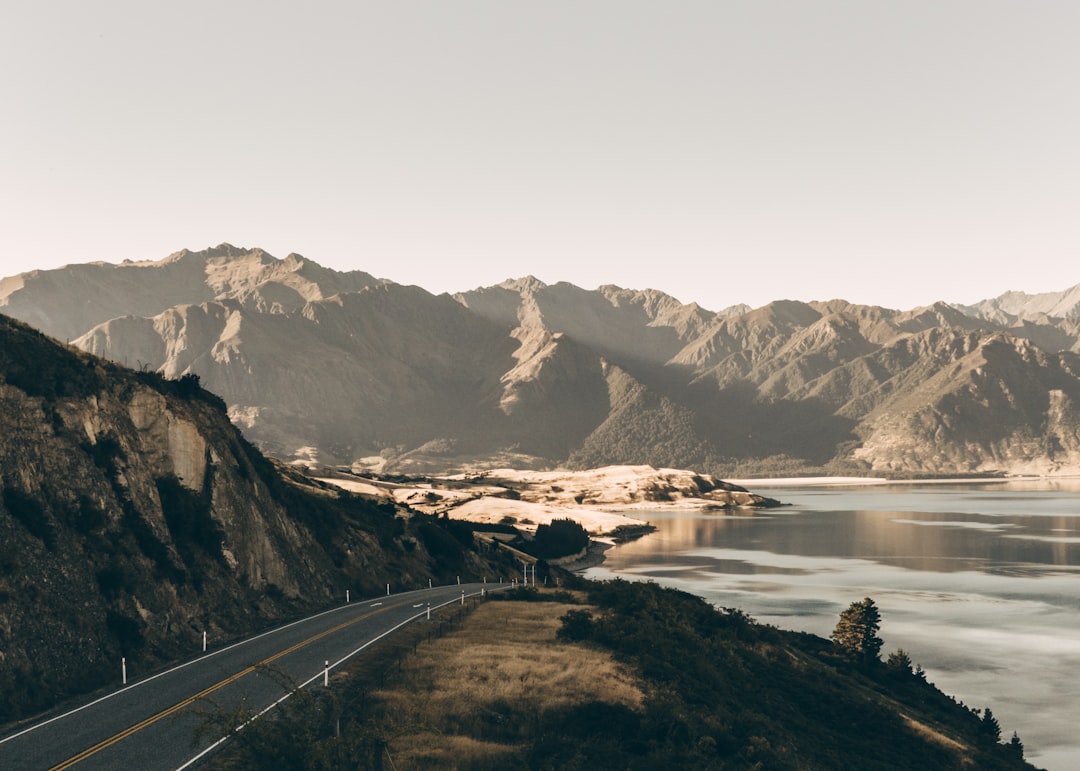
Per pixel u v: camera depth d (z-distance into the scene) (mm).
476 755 34656
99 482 53250
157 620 50375
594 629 57219
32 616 42562
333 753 30672
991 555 185000
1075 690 81000
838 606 122125
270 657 48500
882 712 56906
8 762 31172
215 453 68250
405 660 47906
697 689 48750
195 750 32438
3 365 52656
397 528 109500
